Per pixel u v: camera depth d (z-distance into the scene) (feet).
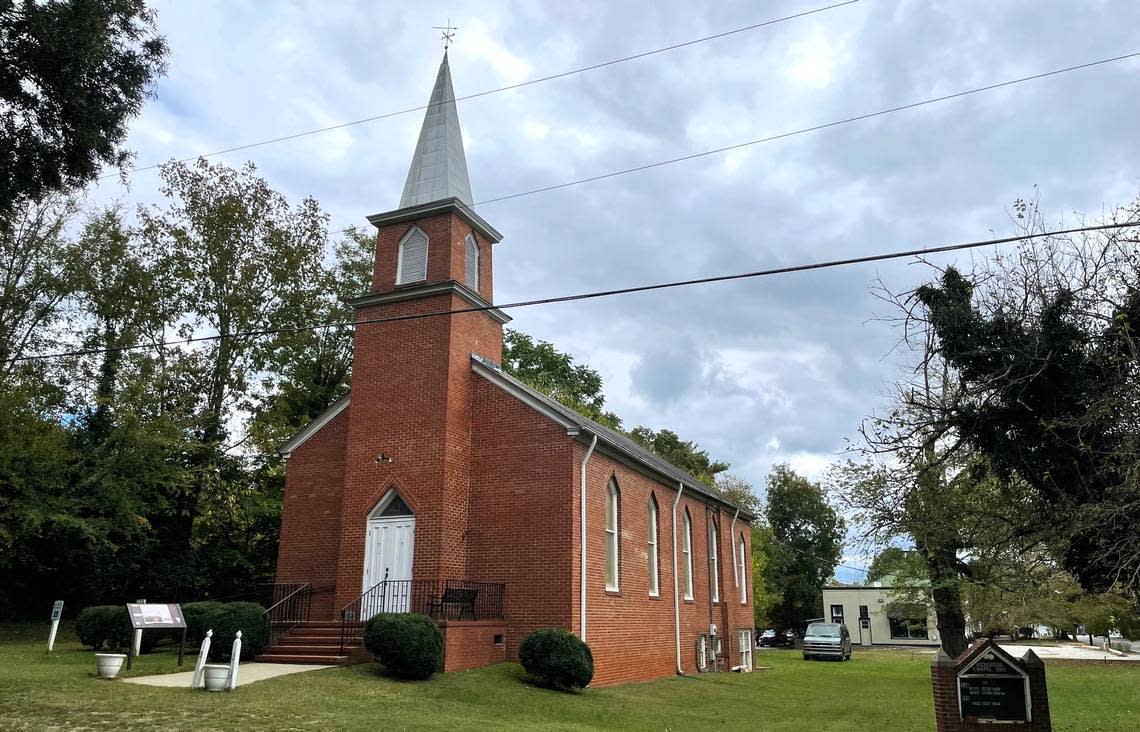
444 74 85.56
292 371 116.26
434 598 64.64
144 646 68.13
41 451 85.97
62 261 99.96
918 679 101.65
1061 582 61.93
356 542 70.08
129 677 50.90
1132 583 36.29
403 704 46.88
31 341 99.60
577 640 61.11
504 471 70.44
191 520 108.88
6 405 84.74
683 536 96.53
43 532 90.33
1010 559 47.70
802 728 54.49
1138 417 33.37
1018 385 38.01
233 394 110.01
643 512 84.17
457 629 60.08
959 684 39.68
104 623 67.56
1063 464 37.91
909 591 85.51
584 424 73.97
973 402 40.16
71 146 41.96
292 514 78.38
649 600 81.92
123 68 42.91
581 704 55.26
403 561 67.77
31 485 87.04
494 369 73.51
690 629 93.15
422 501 68.44
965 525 48.24
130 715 38.24
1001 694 39.19
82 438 99.66
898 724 58.75
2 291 96.63
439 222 76.54
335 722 39.24
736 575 117.39
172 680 49.83
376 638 53.88
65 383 100.68
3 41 38.42
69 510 88.89
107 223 104.06
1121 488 32.99
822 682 95.14
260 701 43.34
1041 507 40.27
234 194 110.42
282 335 110.11
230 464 106.93
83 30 39.58
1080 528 35.09
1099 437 35.60
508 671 61.72
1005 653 39.60
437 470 68.54
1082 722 61.26
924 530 49.26
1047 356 36.35
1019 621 95.25
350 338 120.57
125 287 103.55
